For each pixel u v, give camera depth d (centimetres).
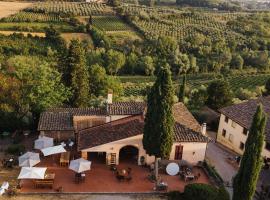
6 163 3859
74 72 6216
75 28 13675
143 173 3881
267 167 4197
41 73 5612
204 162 4109
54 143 4444
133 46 12825
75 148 4372
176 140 3944
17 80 5547
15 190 3397
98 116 4597
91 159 4097
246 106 5103
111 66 11606
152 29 15275
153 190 3588
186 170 3922
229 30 16425
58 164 3991
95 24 15188
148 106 3625
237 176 3150
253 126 3002
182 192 3541
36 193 3409
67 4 19088
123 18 16275
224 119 5212
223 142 5231
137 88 9731
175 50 12600
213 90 6341
